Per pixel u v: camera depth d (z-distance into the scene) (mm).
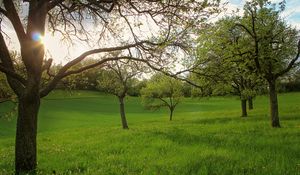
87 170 14906
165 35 14594
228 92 50812
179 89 65750
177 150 19406
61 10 16453
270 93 33594
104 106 105875
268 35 33031
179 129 35469
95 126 58531
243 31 33562
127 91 46594
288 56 36812
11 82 14875
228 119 51000
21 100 14773
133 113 91000
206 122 48719
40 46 14891
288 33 34594
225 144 21031
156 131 33031
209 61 15641
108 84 44562
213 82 16141
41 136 41906
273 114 33219
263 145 19969
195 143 22156
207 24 14672
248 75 33188
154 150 19906
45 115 80312
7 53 15086
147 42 14984
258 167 13953
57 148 24688
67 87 19891
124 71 42844
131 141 24750
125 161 16766
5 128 59688
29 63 14727
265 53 32219
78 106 101562
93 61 19953
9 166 17062
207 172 13312
